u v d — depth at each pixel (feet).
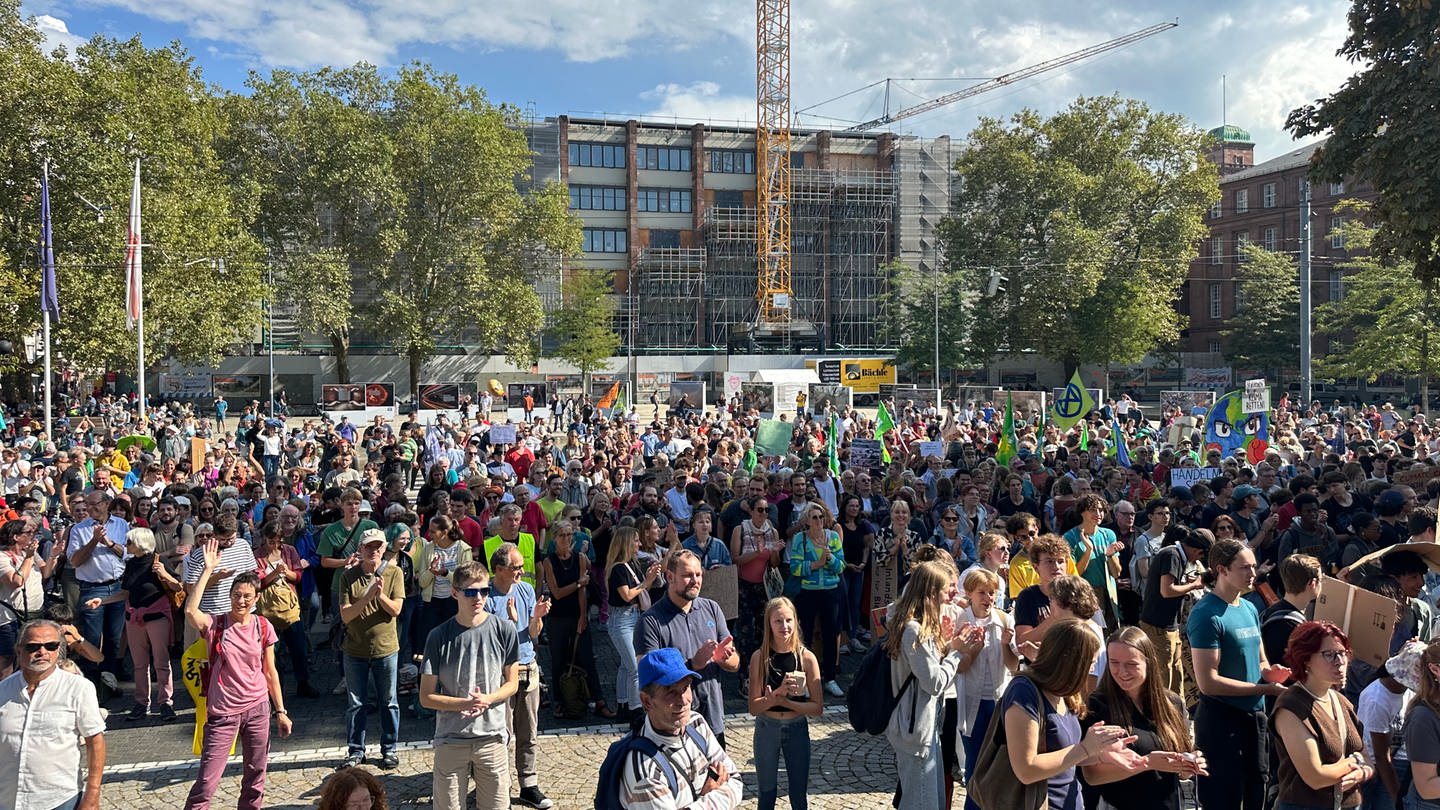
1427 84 47.52
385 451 65.41
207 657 22.44
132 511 35.37
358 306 201.26
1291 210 251.60
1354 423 84.12
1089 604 18.43
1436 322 136.87
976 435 74.84
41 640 17.34
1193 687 26.48
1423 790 14.85
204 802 20.97
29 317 108.68
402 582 25.91
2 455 63.10
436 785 20.16
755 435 88.74
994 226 213.25
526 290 194.49
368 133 180.04
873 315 281.74
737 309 279.08
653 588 29.84
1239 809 18.26
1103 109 204.74
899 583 34.53
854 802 22.89
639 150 274.57
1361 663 19.40
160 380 182.39
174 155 125.18
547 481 41.27
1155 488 46.24
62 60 118.62
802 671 19.80
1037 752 13.83
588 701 31.01
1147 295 201.67
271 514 35.55
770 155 282.77
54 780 17.34
